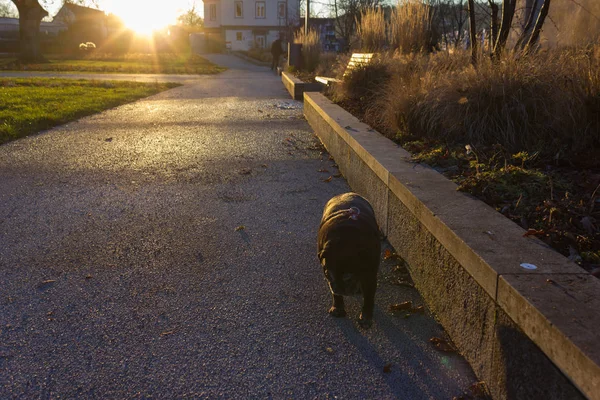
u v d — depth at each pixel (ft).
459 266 10.61
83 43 196.85
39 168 25.30
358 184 20.30
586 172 15.71
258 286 13.67
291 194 21.39
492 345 9.16
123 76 90.58
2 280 13.89
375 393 9.61
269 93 60.59
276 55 109.19
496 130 19.79
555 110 18.90
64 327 11.71
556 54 23.27
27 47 128.57
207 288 13.53
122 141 31.73
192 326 11.79
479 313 9.70
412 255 13.65
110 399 9.42
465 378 9.96
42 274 14.25
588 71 19.45
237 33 221.05
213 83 76.13
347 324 11.87
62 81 73.10
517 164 16.89
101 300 12.91
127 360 10.55
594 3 29.99
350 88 35.17
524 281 8.52
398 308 12.41
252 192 21.65
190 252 15.75
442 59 29.78
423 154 17.92
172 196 21.07
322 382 9.91
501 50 24.72
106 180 23.31
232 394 9.57
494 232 10.77
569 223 11.88
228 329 11.68
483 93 20.44
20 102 46.93
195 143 31.14
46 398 9.44
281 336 11.41
